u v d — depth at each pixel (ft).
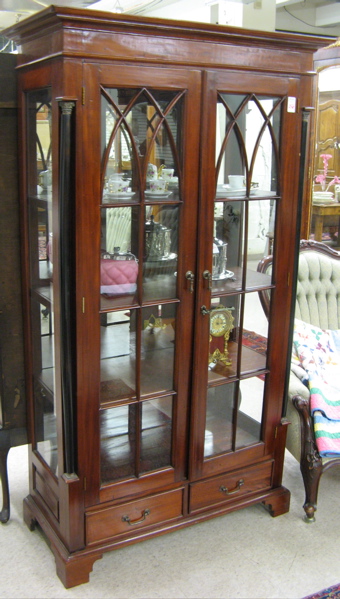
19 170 6.49
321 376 8.22
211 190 6.25
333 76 13.00
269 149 6.58
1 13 14.64
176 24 5.55
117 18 5.25
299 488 8.46
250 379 7.20
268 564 6.93
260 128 6.44
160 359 6.49
